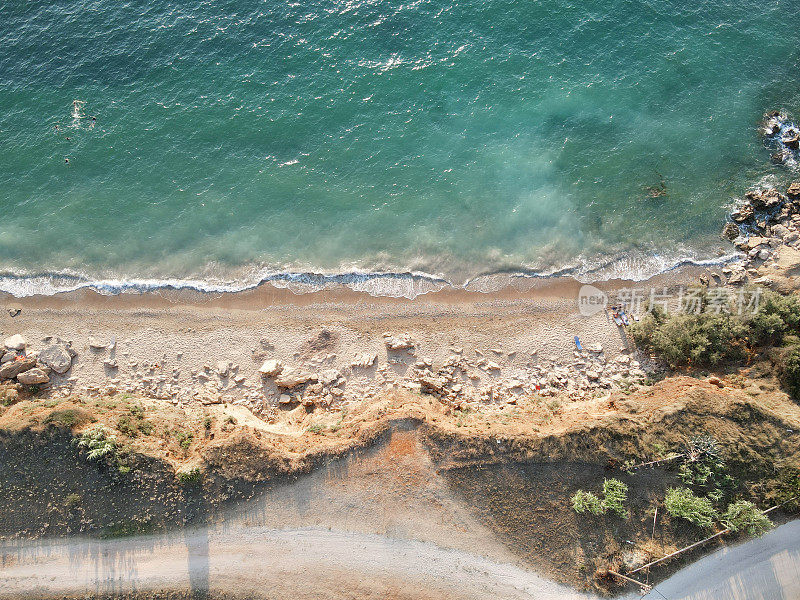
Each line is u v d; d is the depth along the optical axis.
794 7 50.72
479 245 43.47
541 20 50.56
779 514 31.02
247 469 32.06
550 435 32.34
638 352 39.06
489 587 30.45
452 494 31.88
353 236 44.09
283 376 38.16
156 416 35.31
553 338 39.81
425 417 33.34
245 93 49.19
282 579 30.69
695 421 32.41
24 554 30.97
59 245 44.72
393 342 39.31
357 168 46.31
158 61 50.69
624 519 31.14
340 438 33.38
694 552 30.58
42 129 48.66
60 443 32.28
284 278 42.91
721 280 41.19
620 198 44.72
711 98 47.97
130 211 45.69
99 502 31.50
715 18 50.47
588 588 30.33
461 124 47.41
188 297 42.47
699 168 45.66
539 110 47.69
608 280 42.03
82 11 53.03
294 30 51.28
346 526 31.45
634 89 48.19
